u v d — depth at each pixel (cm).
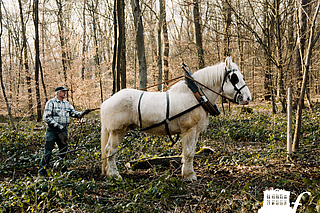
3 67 2506
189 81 484
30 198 379
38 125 1261
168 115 476
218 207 354
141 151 684
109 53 2314
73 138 764
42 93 1712
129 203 351
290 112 568
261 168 518
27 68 1855
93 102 1966
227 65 493
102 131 520
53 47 1769
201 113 485
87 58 1806
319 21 1372
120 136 508
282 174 466
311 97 2338
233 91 491
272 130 851
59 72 1778
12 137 864
